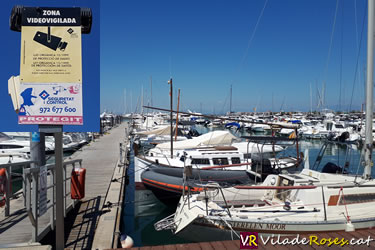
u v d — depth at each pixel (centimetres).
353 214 624
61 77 337
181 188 977
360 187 673
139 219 964
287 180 718
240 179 1016
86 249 515
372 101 746
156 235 832
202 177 1045
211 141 1359
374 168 1702
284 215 614
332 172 966
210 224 615
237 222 598
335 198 641
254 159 1080
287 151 2292
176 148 1337
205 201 679
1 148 1727
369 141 746
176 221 686
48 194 738
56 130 341
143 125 3409
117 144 2586
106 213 704
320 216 611
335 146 2755
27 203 433
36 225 455
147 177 1078
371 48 744
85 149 2214
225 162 1144
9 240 476
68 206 690
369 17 745
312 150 2612
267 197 765
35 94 334
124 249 428
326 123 3562
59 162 351
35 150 897
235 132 4966
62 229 356
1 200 568
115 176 1189
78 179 680
